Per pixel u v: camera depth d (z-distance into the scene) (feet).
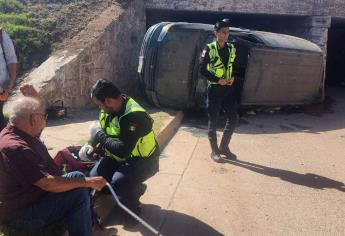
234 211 15.75
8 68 16.31
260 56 29.19
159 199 16.39
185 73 29.01
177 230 14.08
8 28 32.96
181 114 29.76
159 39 29.45
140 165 13.75
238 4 40.52
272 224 14.90
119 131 13.28
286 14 41.16
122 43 37.27
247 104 30.01
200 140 24.77
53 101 29.01
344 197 17.43
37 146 10.84
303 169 20.76
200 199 16.62
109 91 12.94
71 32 34.53
